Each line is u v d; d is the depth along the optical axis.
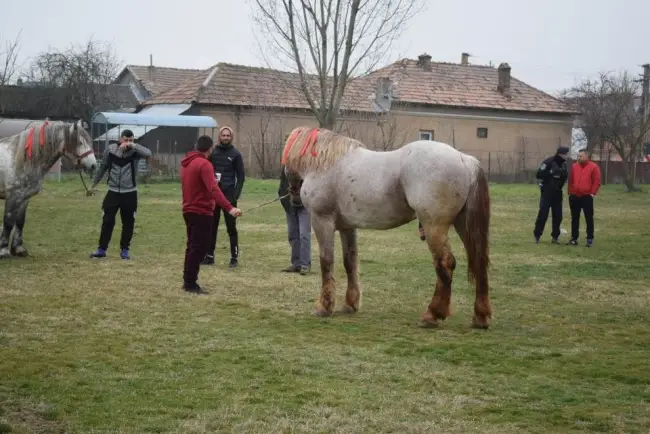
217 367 6.23
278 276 11.05
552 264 12.76
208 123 35.12
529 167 46.28
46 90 42.12
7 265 11.19
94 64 44.53
